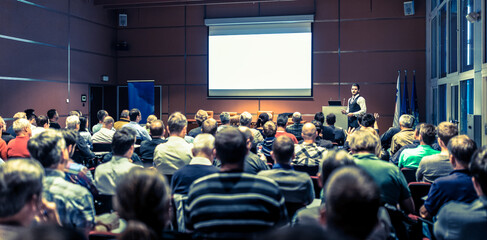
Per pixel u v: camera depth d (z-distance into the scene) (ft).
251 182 5.58
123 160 8.64
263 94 31.42
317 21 30.25
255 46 31.37
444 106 24.61
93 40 30.37
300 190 7.34
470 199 6.82
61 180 6.40
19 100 23.80
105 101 33.42
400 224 7.10
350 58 29.86
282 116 15.57
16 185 3.90
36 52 24.95
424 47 28.68
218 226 5.43
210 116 30.42
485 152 5.08
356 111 24.95
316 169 11.09
